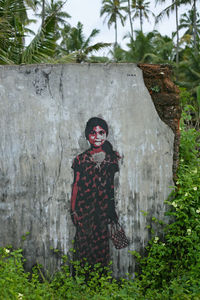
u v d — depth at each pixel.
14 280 3.29
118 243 4.20
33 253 4.08
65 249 4.13
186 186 4.26
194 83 24.19
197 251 3.96
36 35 8.22
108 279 4.13
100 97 4.21
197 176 4.39
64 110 4.16
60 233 4.12
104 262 4.18
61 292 3.65
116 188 4.23
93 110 4.20
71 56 9.21
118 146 4.24
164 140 4.33
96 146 4.20
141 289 3.87
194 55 26.75
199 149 5.37
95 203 4.18
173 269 4.09
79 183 4.16
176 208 4.12
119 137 4.24
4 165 4.07
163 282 3.93
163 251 4.05
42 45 8.41
